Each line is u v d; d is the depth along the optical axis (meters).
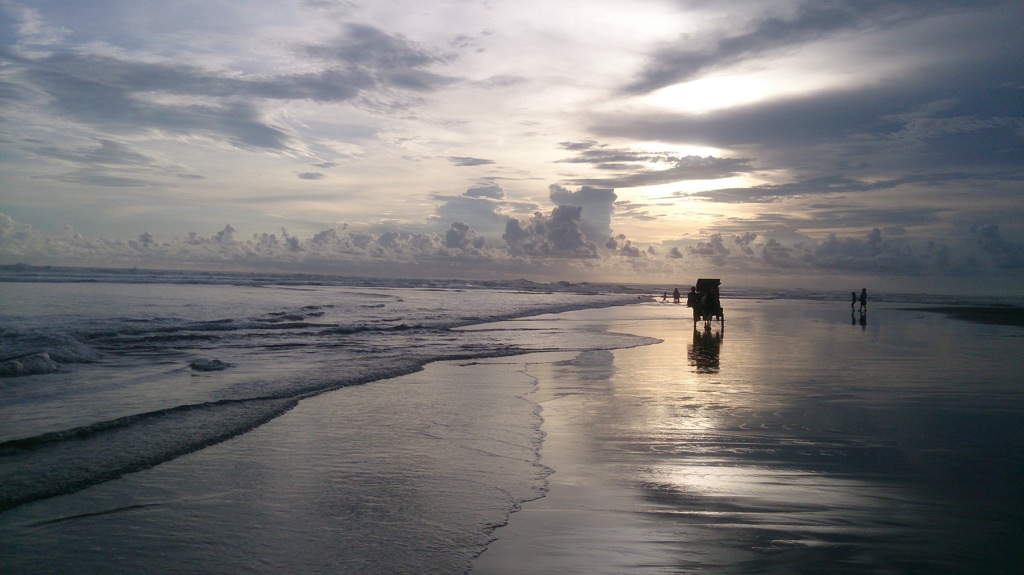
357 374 11.72
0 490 5.17
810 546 4.33
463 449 6.82
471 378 11.82
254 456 6.41
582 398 9.88
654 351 16.73
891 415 8.61
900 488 5.58
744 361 14.60
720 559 4.12
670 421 8.25
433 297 50.00
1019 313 42.12
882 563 4.04
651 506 5.14
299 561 4.01
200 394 9.51
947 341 20.09
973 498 5.31
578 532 4.58
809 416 8.53
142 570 3.88
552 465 6.29
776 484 5.70
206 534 4.43
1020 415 8.61
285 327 21.52
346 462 6.26
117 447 6.51
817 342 19.53
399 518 4.80
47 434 6.77
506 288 83.50
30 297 32.88
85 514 4.78
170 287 50.56
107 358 13.64
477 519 4.80
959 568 3.96
